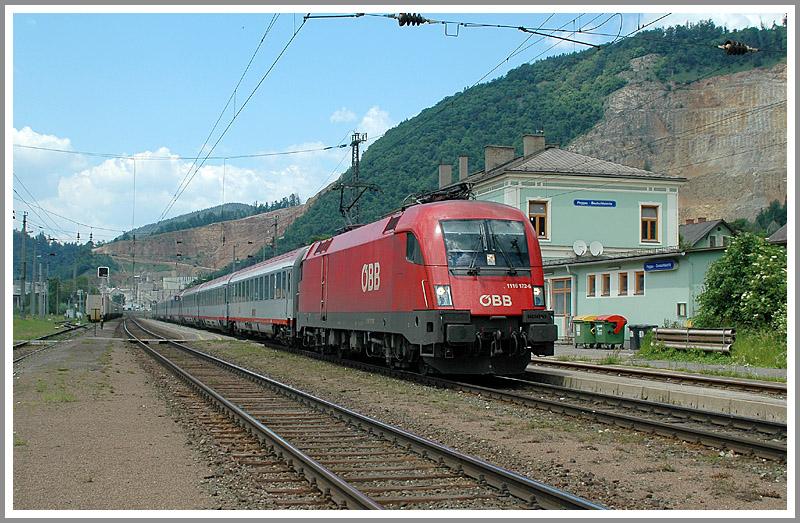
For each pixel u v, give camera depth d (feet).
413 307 61.11
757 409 44.29
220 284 173.78
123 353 105.29
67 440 38.24
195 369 79.92
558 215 142.10
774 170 531.09
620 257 110.22
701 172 550.36
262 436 37.11
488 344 58.90
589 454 34.42
